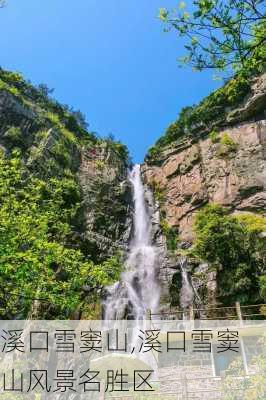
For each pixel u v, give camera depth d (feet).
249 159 111.45
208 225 86.33
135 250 113.29
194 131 127.75
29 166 102.32
